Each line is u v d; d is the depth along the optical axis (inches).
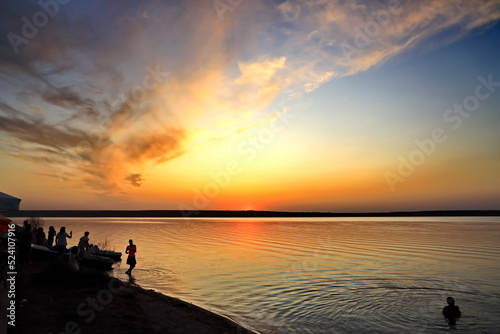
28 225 634.8
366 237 2268.7
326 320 478.6
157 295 550.9
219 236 2343.8
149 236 2249.0
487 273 868.0
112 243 1660.9
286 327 445.4
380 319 485.4
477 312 522.0
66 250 666.8
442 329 447.8
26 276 524.4
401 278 800.9
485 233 2679.6
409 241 1919.3
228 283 733.3
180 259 1099.3
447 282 750.5
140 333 335.9
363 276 824.9
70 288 485.1
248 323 456.1
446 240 1974.7
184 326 395.2
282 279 781.9
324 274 853.8
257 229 3592.5
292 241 1931.6
